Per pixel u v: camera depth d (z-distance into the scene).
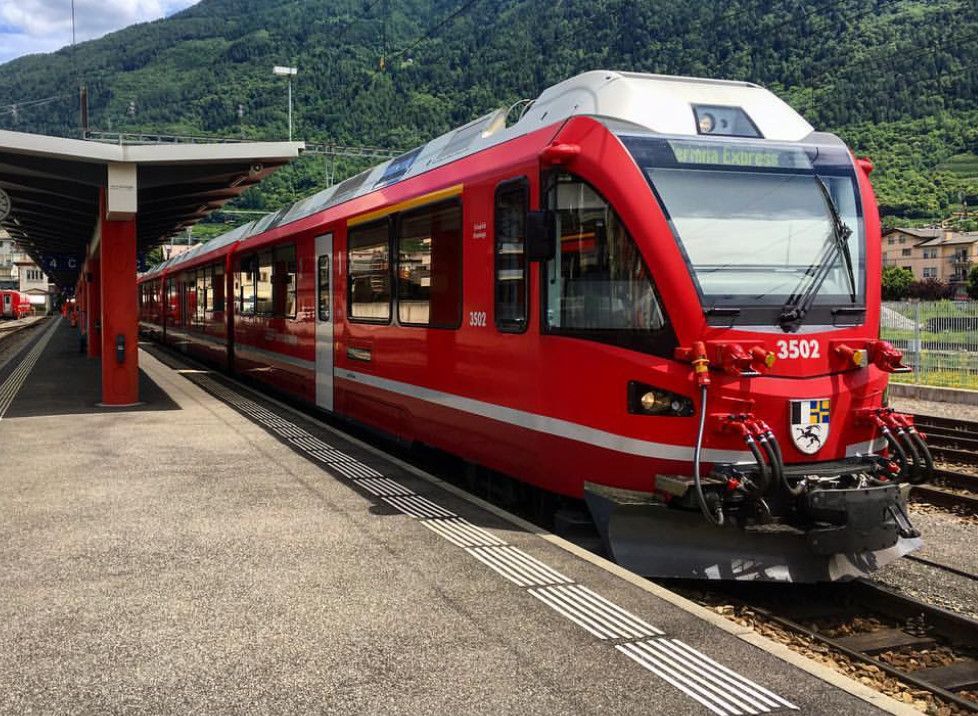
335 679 4.16
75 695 3.98
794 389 6.14
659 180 6.34
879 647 5.40
